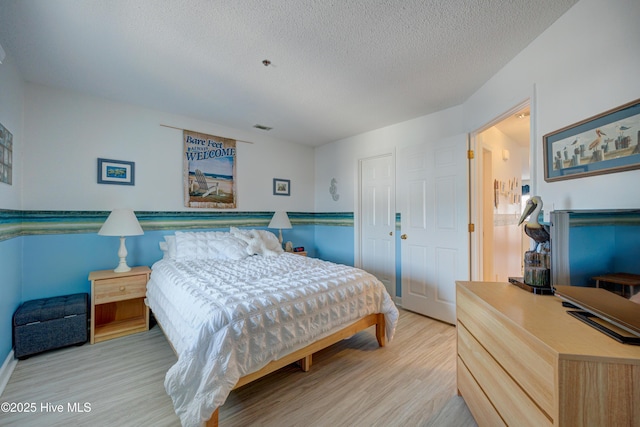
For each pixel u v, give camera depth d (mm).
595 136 1335
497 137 3490
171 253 2836
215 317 1384
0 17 1552
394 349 2240
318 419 1469
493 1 1454
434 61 2039
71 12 1524
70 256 2510
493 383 1233
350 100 2725
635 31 1174
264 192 3982
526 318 1077
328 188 4410
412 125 3254
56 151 2445
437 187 2887
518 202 4285
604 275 988
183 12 1536
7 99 1912
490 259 3213
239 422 1441
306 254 4105
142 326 2535
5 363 1821
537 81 1752
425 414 1511
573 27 1483
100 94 2600
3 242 1832
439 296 2857
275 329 1542
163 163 3059
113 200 2742
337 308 1888
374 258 3748
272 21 1613
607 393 796
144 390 1685
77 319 2188
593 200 1358
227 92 2557
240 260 2783
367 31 1702
